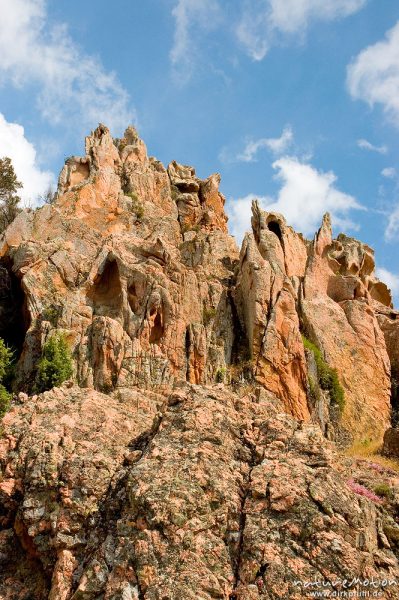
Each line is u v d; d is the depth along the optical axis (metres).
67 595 18.42
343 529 18.36
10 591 19.98
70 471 21.47
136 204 56.59
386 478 25.00
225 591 17.11
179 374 36.78
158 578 17.27
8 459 23.14
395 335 47.66
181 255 50.94
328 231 49.62
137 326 38.41
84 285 42.03
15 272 43.50
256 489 19.59
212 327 40.47
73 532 20.08
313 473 20.36
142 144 65.62
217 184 66.88
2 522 21.89
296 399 37.12
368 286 51.91
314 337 42.78
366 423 40.88
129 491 19.94
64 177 57.06
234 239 54.88
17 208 68.50
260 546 17.97
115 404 26.77
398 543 20.12
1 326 43.31
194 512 18.83
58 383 34.00
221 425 22.55
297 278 45.66
